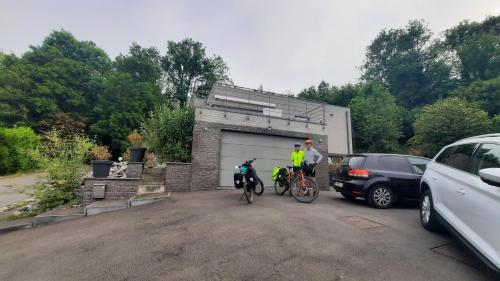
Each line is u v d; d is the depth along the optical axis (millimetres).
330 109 19859
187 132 8984
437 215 3527
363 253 2965
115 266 2816
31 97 24203
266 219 4395
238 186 6438
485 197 2381
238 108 14062
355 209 5547
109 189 6480
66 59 29625
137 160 7855
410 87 38125
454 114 18250
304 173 6840
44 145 6664
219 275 2482
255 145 9461
